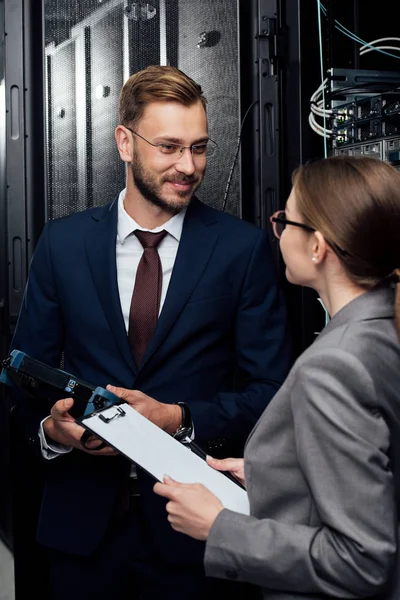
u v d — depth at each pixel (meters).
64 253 1.55
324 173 0.97
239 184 2.04
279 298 1.60
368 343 0.90
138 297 1.51
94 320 1.50
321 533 0.90
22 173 1.89
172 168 1.44
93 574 1.52
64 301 1.53
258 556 0.92
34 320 1.55
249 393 1.51
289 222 1.00
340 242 0.93
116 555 1.51
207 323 1.51
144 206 1.52
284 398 0.95
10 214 1.89
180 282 1.50
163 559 1.46
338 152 1.99
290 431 0.95
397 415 0.91
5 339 1.92
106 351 1.50
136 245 1.55
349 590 0.88
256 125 2.03
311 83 2.06
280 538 0.91
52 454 1.49
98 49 1.94
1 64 1.91
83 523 1.49
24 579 1.92
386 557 0.85
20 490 1.91
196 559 1.47
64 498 1.51
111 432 1.10
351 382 0.87
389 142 1.80
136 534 1.50
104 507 1.48
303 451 0.89
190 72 2.00
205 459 1.29
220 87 2.02
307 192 0.97
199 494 1.00
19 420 1.58
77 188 1.95
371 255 0.93
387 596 0.92
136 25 1.96
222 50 2.01
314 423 0.88
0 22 1.88
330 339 0.92
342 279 0.98
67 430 1.34
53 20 1.89
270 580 0.92
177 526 1.00
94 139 1.96
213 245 1.54
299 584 0.91
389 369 0.90
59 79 1.92
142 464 1.05
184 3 1.98
